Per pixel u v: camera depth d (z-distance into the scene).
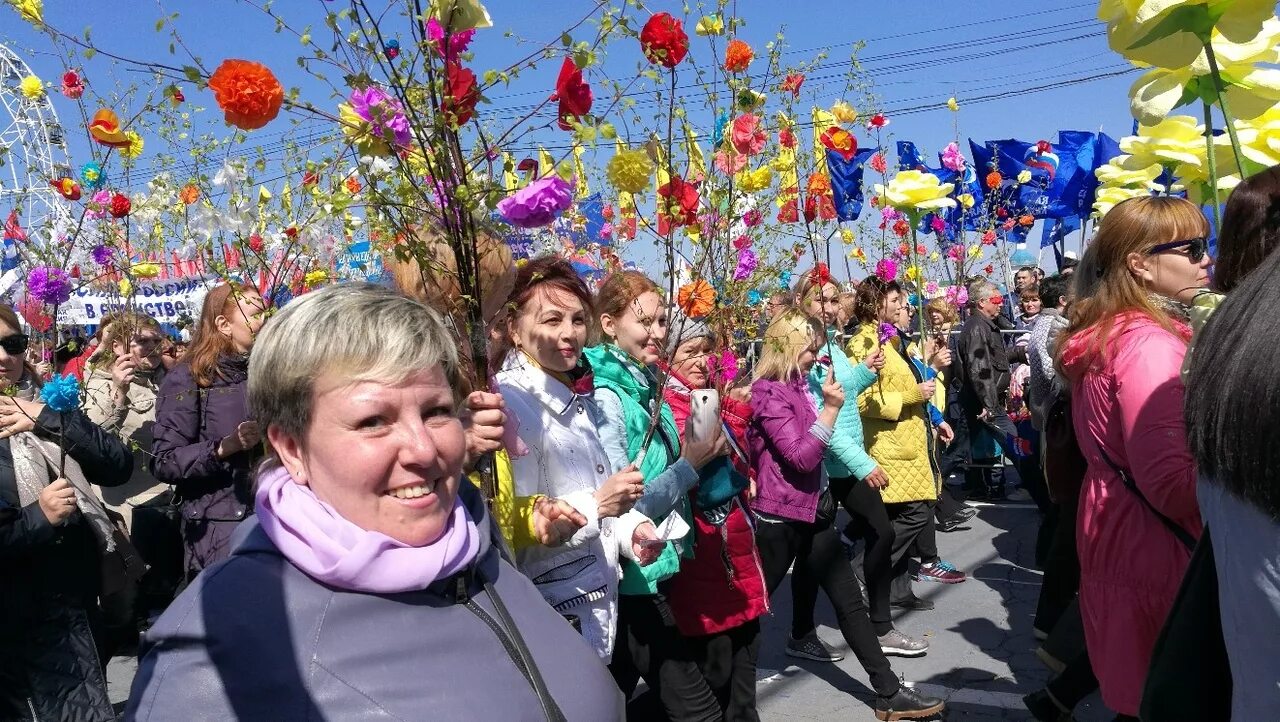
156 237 4.02
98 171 3.47
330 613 1.19
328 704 1.14
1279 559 1.24
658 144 2.36
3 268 4.64
